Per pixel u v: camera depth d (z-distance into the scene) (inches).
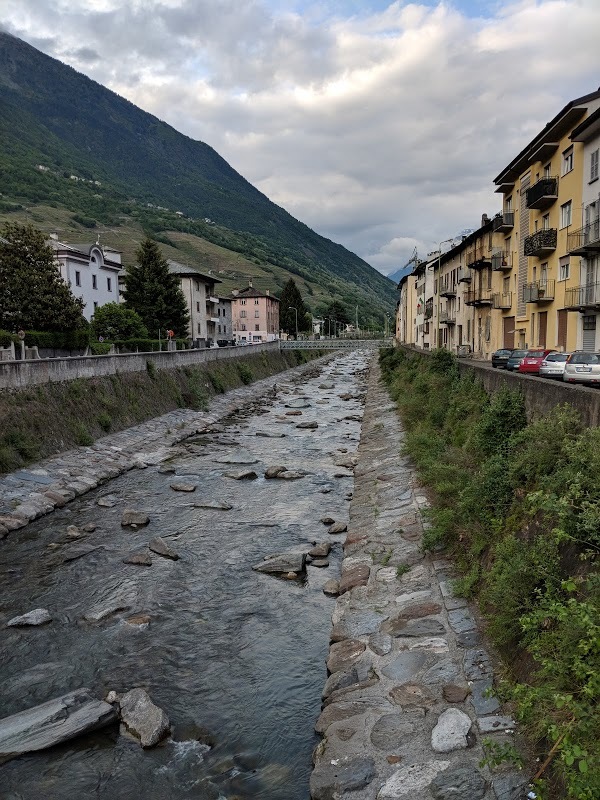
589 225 1181.1
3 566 537.3
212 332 3346.5
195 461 999.0
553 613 234.4
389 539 547.5
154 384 1409.9
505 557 352.2
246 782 273.7
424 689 307.7
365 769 255.6
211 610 453.4
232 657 386.6
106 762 288.0
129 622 432.1
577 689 223.5
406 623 382.3
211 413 1529.3
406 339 4126.5
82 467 868.0
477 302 1966.0
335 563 545.6
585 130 1175.6
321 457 1022.4
